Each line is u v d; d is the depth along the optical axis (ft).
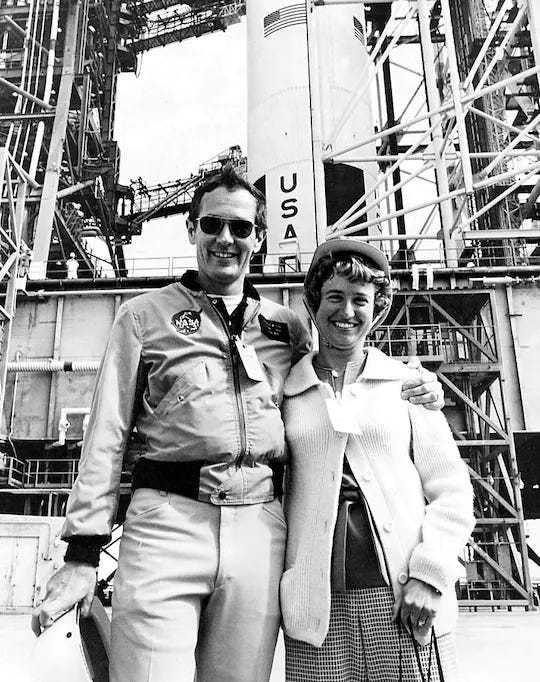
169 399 10.59
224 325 11.18
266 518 10.66
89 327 70.38
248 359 10.84
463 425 64.69
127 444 11.11
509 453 58.34
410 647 10.08
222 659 10.12
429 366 60.64
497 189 81.76
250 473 10.55
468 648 29.84
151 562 9.93
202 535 10.14
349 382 11.59
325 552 10.36
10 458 63.67
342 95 82.23
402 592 10.22
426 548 10.14
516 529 65.82
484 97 83.35
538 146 76.64
